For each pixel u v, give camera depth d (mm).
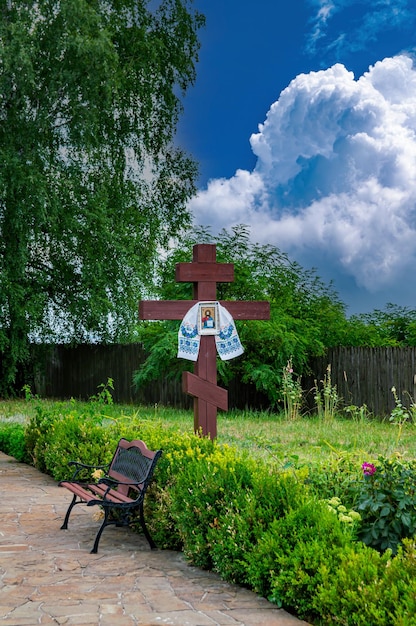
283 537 4746
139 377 19688
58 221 22719
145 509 6402
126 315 23625
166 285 20172
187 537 5566
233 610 4465
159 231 26484
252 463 5930
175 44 26844
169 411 18781
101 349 25109
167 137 27281
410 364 16516
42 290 24219
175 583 5035
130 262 23453
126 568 5410
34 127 21406
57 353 27500
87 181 24266
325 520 4695
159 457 6156
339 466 6473
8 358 23844
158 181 27594
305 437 12516
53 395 27703
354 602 3832
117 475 6883
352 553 4207
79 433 9484
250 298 19281
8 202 21500
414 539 4570
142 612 4402
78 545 6109
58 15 21516
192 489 5695
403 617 3434
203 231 20000
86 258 23125
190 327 9219
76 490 6672
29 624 4156
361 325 21391
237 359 19094
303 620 4293
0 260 21859
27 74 20391
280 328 18422
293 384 18047
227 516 5188
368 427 14195
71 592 4785
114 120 24891
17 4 21859
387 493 4953
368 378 17641
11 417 16172
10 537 6352
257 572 4695
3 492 8523
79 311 23547
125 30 25328
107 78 21641
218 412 18328
